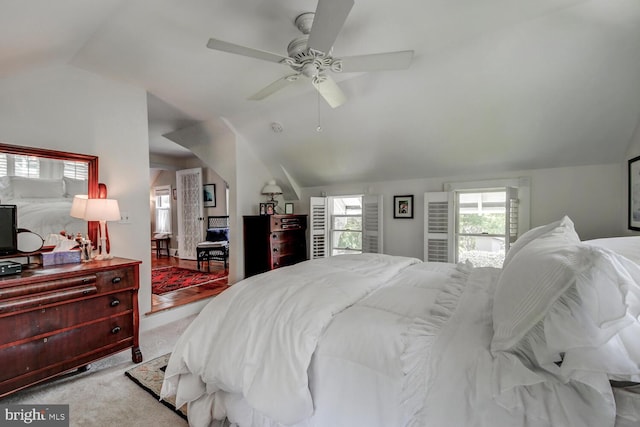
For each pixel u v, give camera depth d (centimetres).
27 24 161
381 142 361
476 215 371
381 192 429
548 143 290
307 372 123
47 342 188
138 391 199
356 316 129
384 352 111
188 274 533
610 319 76
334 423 116
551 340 85
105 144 282
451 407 94
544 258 100
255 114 378
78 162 263
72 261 227
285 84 218
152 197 827
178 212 726
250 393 125
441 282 178
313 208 468
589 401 82
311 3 175
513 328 93
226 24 196
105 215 241
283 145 424
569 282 85
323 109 342
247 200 450
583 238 301
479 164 344
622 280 79
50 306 190
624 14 188
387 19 196
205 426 156
